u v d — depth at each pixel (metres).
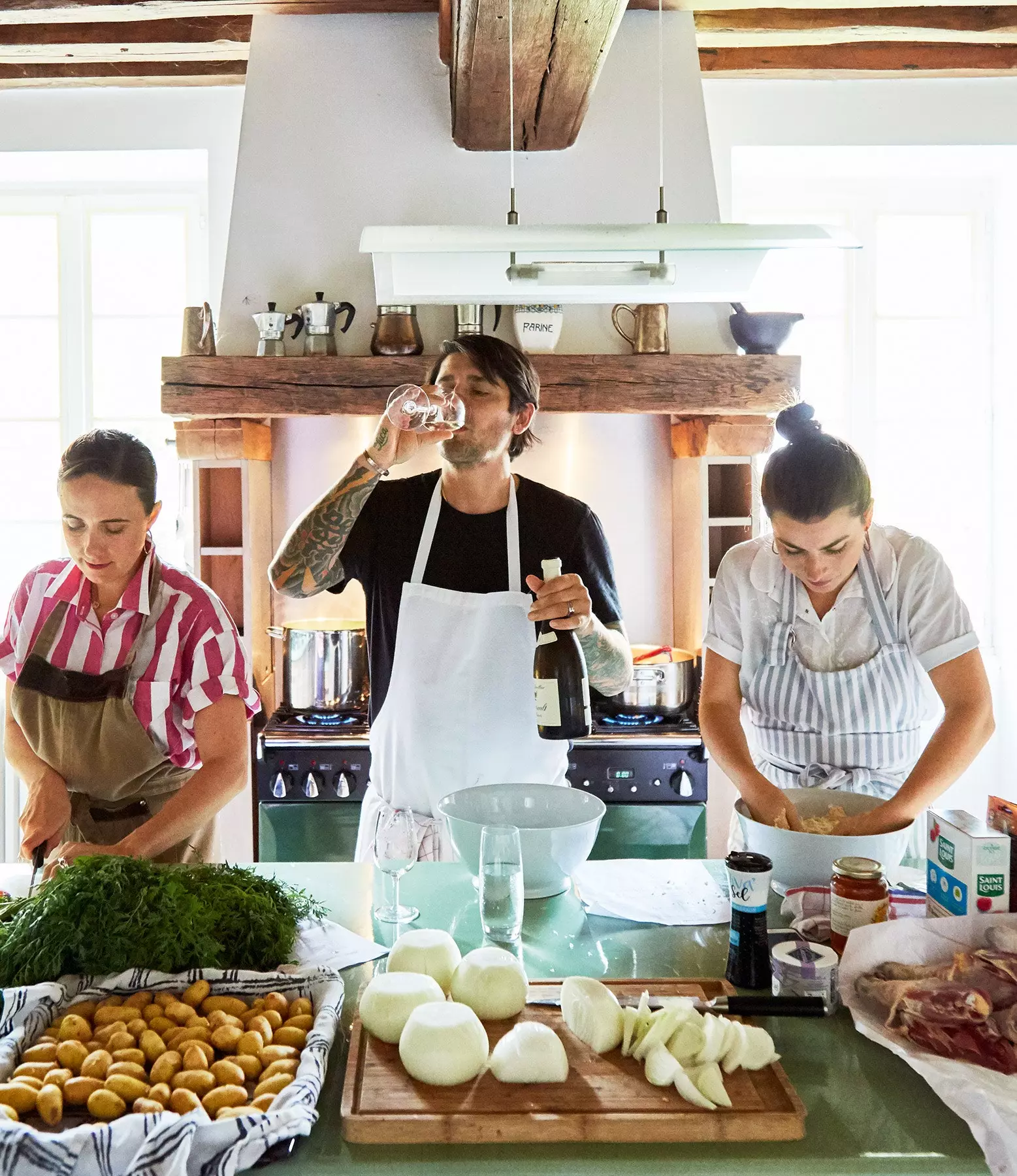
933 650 1.76
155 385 3.79
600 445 3.41
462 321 3.11
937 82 3.50
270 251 3.19
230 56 3.34
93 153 3.51
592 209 3.18
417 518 2.13
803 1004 1.18
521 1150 0.95
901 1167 0.92
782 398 3.07
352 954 1.36
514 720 2.05
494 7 2.19
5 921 1.25
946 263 3.82
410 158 3.19
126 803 1.82
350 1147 0.96
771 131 3.51
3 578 3.84
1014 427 3.69
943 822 1.37
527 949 1.38
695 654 3.21
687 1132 0.96
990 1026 1.04
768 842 1.51
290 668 3.06
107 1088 0.97
